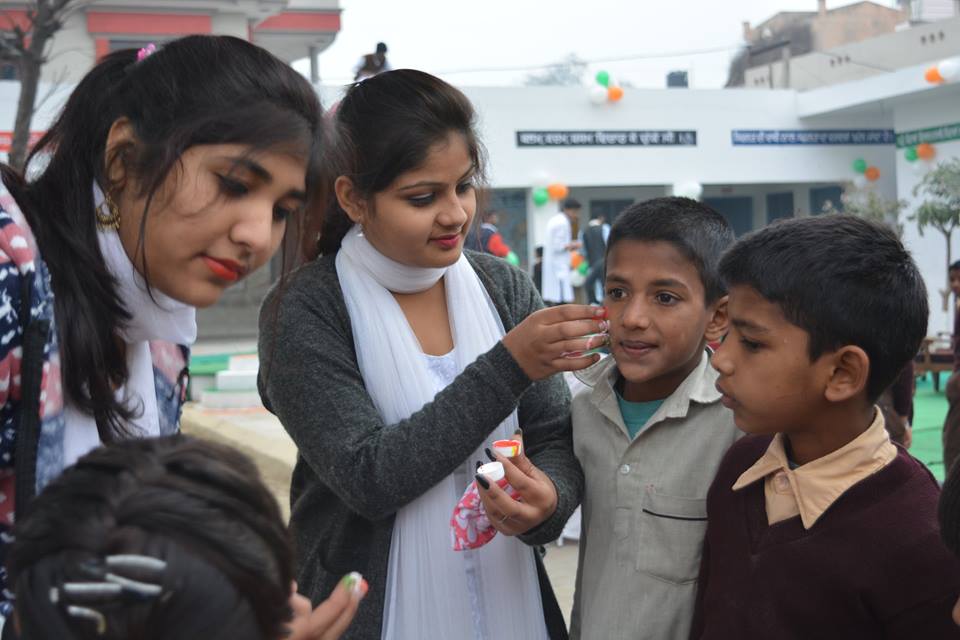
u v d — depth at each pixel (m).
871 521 1.48
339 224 1.92
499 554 1.86
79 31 14.30
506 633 1.83
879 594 1.45
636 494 1.84
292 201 1.34
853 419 1.54
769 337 1.49
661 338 1.79
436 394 1.77
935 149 15.48
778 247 1.50
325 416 1.72
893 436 3.99
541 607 1.93
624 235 1.82
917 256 15.28
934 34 19.62
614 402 1.93
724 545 1.66
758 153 17.72
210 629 0.77
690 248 1.77
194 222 1.24
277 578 0.85
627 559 1.83
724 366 1.54
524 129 16.41
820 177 18.08
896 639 1.45
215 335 16.48
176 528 0.79
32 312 1.25
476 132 1.84
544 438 2.00
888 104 16.25
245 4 14.92
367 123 1.74
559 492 1.81
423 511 1.79
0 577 1.25
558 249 14.38
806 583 1.50
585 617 1.88
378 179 1.72
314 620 1.12
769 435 1.70
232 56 1.28
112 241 1.32
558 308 1.71
